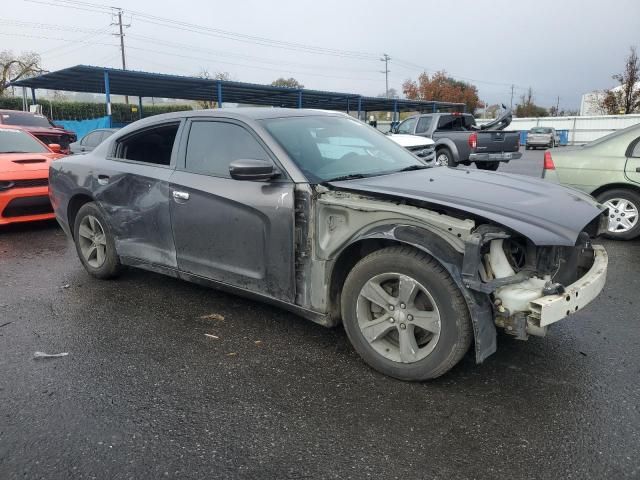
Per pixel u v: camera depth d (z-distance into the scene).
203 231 3.74
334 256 3.13
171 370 3.19
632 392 2.87
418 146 12.34
